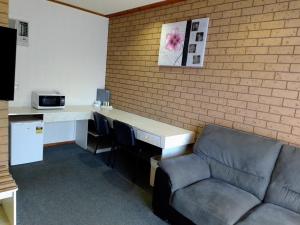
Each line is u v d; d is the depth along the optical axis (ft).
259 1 7.98
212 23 9.31
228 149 7.83
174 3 10.71
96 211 7.73
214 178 8.01
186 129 10.52
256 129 8.28
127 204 8.32
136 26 12.71
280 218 5.87
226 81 9.02
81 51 13.73
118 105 14.21
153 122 11.43
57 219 7.11
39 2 11.68
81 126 13.65
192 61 9.93
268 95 7.91
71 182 9.51
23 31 11.39
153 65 11.89
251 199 6.73
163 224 7.37
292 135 7.45
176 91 10.86
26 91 12.01
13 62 6.52
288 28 7.38
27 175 9.70
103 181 9.88
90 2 12.03
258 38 8.07
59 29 12.60
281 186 6.60
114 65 14.37
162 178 7.34
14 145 10.37
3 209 7.01
